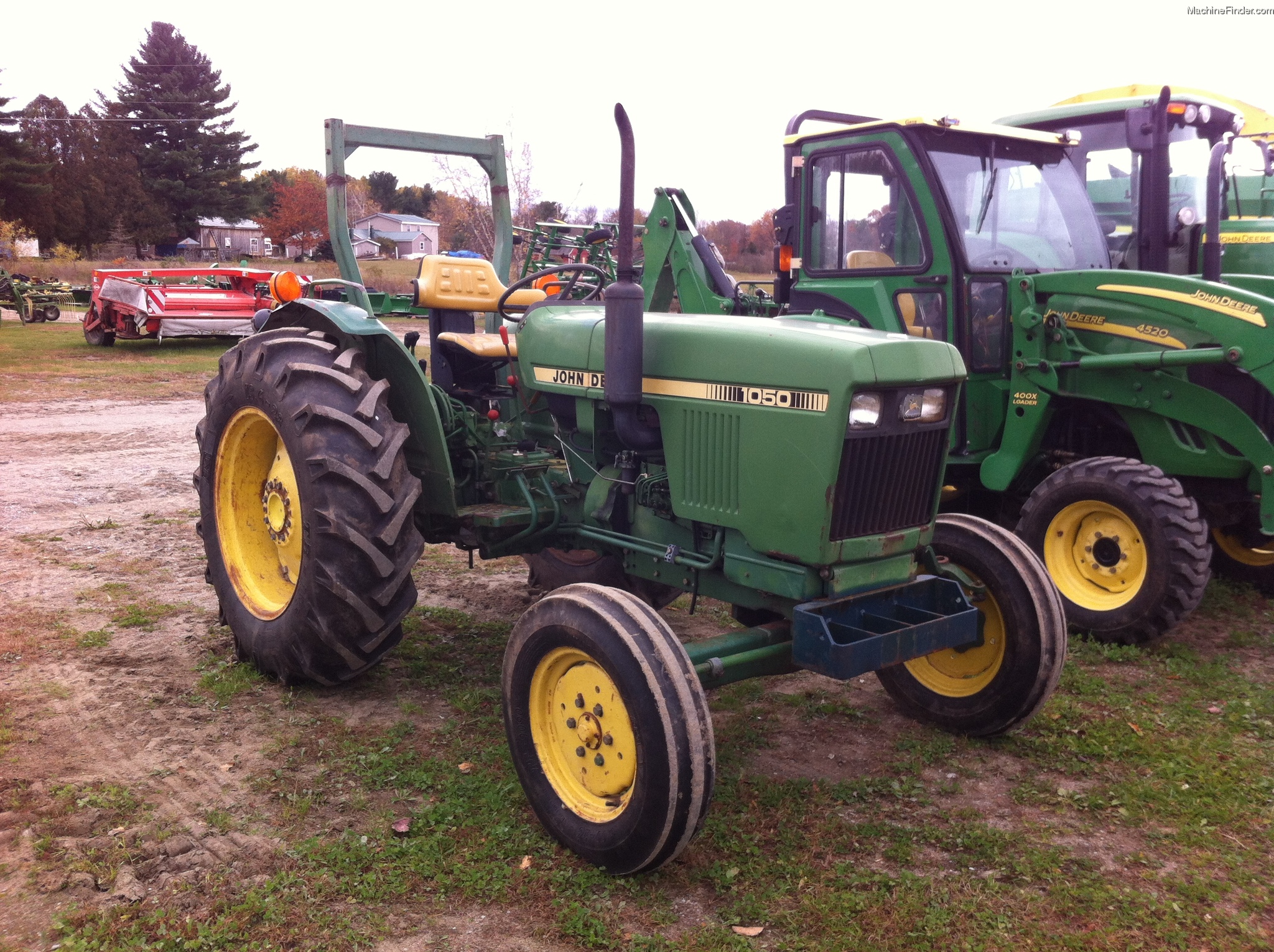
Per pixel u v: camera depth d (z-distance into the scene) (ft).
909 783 10.96
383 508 11.55
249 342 13.30
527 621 9.80
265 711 12.30
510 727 10.00
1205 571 14.98
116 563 18.29
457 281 14.78
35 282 83.46
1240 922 8.59
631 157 9.78
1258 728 12.52
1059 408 17.51
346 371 12.17
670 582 11.41
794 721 12.63
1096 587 16.15
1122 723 12.56
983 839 9.76
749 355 9.80
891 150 17.35
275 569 13.73
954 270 16.90
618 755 9.07
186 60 217.97
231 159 218.59
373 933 8.21
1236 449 15.79
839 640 9.68
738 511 10.05
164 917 8.29
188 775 10.64
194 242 215.10
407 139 15.57
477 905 8.65
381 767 10.89
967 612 10.12
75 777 10.55
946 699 12.23
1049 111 22.21
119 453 28.76
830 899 8.78
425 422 12.54
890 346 9.30
